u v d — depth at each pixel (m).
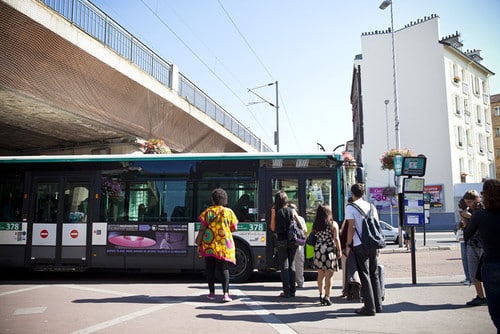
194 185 10.21
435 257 14.88
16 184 10.71
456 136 38.44
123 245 10.13
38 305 7.15
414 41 39.19
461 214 7.34
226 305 7.08
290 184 10.06
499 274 4.20
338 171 10.06
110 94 16.34
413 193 9.02
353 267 7.41
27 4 11.25
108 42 15.24
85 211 10.38
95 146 20.88
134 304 7.20
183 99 21.58
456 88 39.38
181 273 12.00
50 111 15.63
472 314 6.29
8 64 12.01
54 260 10.27
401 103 39.12
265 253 9.77
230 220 7.52
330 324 5.76
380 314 6.32
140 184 10.34
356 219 6.36
